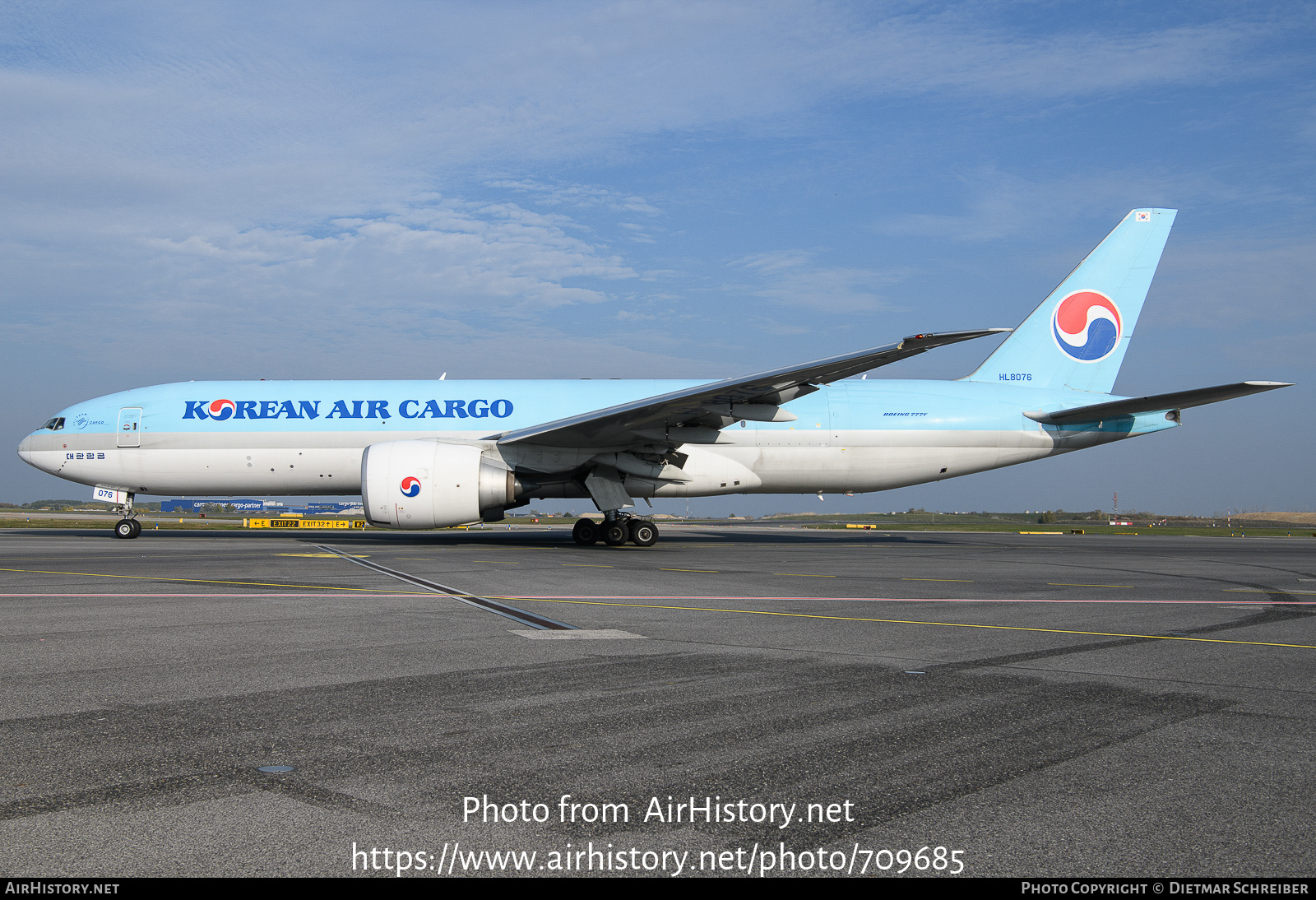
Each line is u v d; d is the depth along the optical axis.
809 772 4.07
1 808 3.49
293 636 7.79
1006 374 24.47
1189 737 4.67
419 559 17.17
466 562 16.56
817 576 14.24
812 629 8.34
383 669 6.34
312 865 3.02
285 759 4.18
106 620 8.73
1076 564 17.70
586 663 6.60
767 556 19.19
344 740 4.49
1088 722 4.96
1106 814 3.55
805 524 56.78
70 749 4.29
